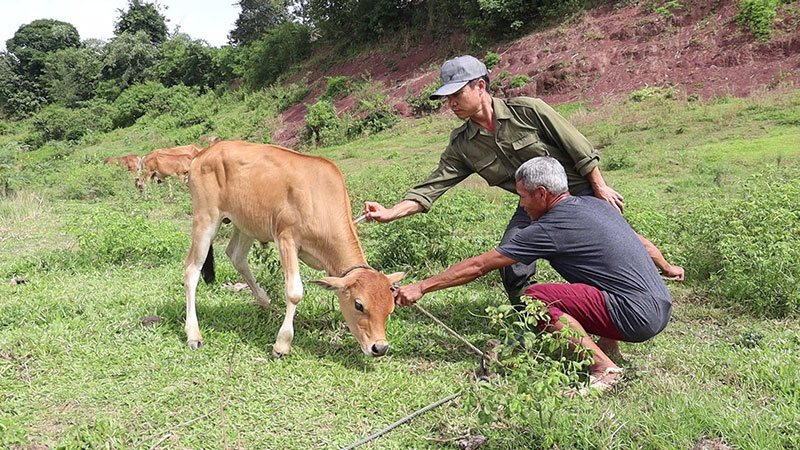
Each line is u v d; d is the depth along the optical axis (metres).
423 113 26.17
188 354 4.43
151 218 10.96
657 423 3.32
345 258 4.41
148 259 7.11
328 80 33.62
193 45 47.56
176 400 3.81
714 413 3.41
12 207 10.85
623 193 9.71
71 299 5.54
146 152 34.09
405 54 32.28
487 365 4.21
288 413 3.71
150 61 51.34
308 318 5.16
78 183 14.71
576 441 3.24
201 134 35.50
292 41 40.72
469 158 4.85
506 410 3.39
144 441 3.37
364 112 27.75
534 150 4.55
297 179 4.53
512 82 24.66
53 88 57.38
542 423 3.28
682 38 22.47
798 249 5.12
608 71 23.00
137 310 5.21
